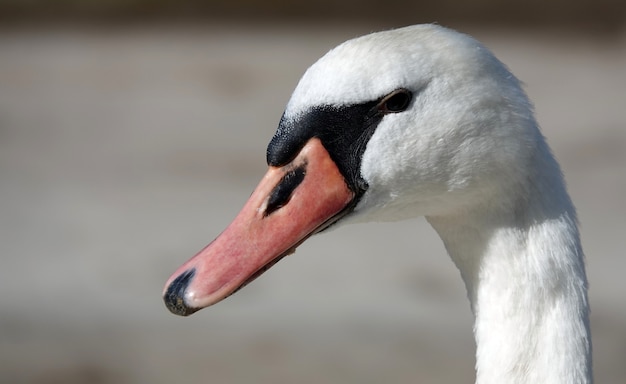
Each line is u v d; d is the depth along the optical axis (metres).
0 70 34.38
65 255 17.45
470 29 42.66
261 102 29.44
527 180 5.63
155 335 14.44
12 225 19.06
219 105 29.17
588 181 21.05
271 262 5.59
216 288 5.46
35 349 14.00
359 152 5.61
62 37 41.25
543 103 28.36
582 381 5.60
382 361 13.30
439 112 5.53
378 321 14.64
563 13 43.53
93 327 14.72
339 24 45.19
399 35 5.61
